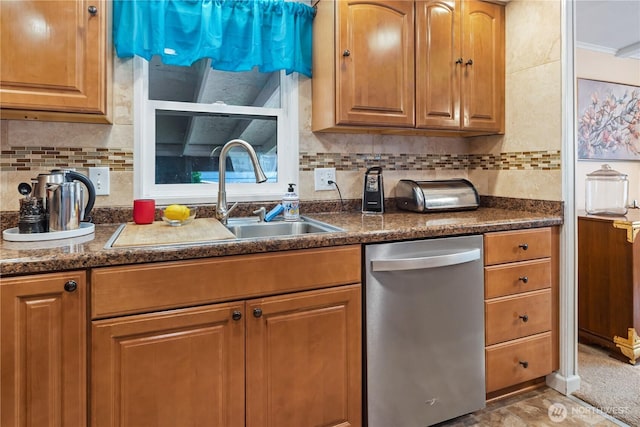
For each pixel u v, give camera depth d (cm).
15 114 144
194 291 118
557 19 192
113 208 169
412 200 212
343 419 143
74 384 107
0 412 100
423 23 195
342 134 215
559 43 192
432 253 158
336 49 177
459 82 206
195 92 191
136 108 173
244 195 194
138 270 112
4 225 152
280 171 206
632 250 223
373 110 185
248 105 200
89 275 108
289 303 131
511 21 216
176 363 117
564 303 192
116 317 110
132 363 112
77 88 136
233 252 122
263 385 129
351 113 180
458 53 205
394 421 152
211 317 121
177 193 186
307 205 207
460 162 250
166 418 117
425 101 197
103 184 168
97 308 108
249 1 185
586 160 290
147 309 113
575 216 192
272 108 204
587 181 272
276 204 199
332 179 212
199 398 121
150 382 114
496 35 216
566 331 192
